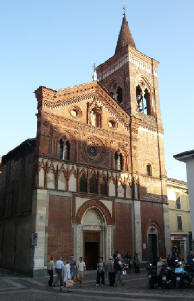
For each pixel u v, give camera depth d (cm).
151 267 2183
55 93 3412
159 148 4359
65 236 3058
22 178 3425
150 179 4066
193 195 2620
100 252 3366
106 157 3697
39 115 3278
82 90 3712
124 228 3581
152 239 3862
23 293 1923
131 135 4053
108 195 3553
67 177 3241
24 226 3136
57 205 3086
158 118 4572
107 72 5025
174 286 2075
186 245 4647
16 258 3131
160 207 4050
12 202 3572
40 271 2778
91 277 2836
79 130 3531
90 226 3356
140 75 4691
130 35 5122
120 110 4056
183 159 2716
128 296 1733
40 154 3100
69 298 1695
